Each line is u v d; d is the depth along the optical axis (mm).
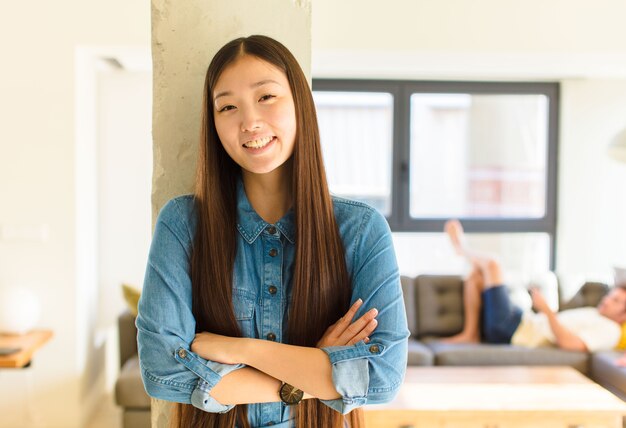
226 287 1157
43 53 3594
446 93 5164
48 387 3754
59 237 3678
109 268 4586
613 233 5242
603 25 3877
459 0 3836
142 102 4516
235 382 1105
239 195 1210
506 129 5363
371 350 1116
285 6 1445
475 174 5387
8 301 3518
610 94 5152
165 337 1114
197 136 1438
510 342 4082
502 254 5418
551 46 3883
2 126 3611
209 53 1431
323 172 1176
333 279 1168
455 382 3254
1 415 3758
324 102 5234
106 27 3594
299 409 1197
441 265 5355
